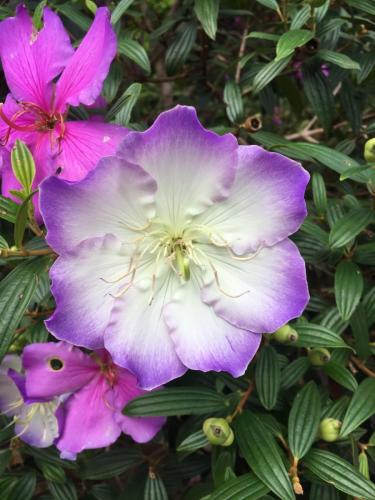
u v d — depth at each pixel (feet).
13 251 0.48
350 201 0.60
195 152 0.43
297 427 0.50
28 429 0.61
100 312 0.46
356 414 0.50
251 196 0.45
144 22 0.81
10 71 0.54
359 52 0.70
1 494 0.60
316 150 0.56
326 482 0.50
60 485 0.62
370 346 0.58
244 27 0.79
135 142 0.41
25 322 0.61
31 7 0.68
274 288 0.47
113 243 0.45
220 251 0.48
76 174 0.48
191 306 0.48
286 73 0.74
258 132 0.61
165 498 0.60
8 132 0.50
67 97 0.49
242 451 0.49
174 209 0.46
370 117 0.79
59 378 0.56
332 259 0.58
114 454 0.63
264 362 0.55
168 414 0.53
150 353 0.47
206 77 0.81
